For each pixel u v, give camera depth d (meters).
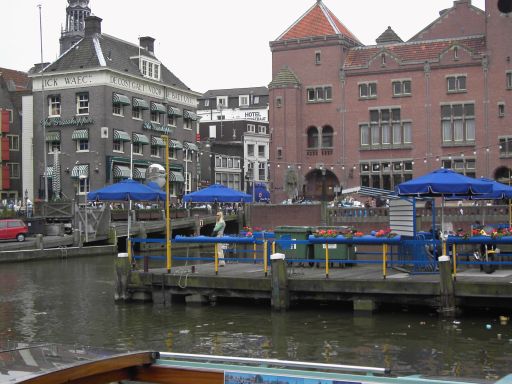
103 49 63.06
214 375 6.29
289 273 20.45
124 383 6.52
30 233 46.34
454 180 19.75
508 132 57.53
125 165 63.12
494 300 17.27
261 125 98.94
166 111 69.50
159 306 20.67
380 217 47.56
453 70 59.28
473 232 21.75
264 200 78.19
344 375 5.95
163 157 68.75
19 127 66.44
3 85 66.12
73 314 19.83
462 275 19.30
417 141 60.38
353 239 19.06
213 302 21.02
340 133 63.00
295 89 63.66
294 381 6.01
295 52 64.62
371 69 62.03
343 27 67.12
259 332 16.47
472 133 58.91
